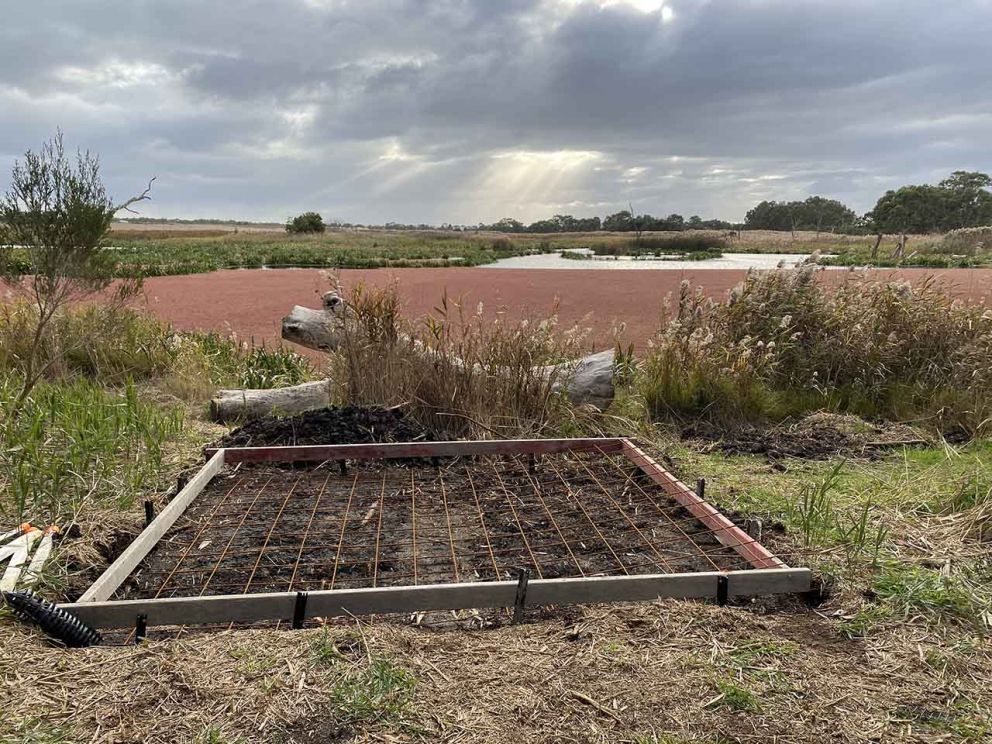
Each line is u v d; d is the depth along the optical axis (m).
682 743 1.77
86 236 4.63
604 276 21.00
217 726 1.79
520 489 3.91
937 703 1.96
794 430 5.16
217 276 21.44
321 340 6.30
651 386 5.47
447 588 2.36
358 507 3.64
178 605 2.30
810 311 6.15
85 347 6.17
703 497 3.64
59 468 3.50
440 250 45.00
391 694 1.92
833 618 2.43
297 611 2.31
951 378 5.66
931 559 2.88
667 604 2.44
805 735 1.81
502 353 5.04
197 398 5.91
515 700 1.92
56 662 2.07
